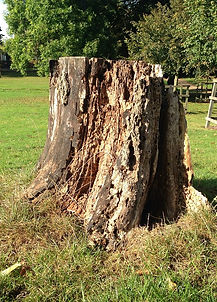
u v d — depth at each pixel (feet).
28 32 93.04
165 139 12.55
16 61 100.94
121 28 96.32
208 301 8.46
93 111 12.05
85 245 10.66
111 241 11.14
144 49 62.85
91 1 81.20
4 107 59.72
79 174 12.46
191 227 10.84
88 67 11.82
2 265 10.12
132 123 11.10
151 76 11.31
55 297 8.93
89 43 79.30
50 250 10.39
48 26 80.43
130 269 9.86
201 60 51.34
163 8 68.08
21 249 10.68
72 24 78.33
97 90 11.87
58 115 13.19
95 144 12.28
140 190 11.34
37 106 61.87
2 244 10.84
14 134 35.60
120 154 11.42
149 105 11.07
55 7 78.95
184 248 10.12
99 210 11.44
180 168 12.56
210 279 9.23
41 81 126.82
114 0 84.99
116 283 9.34
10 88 97.86
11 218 11.57
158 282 8.96
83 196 12.48
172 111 12.41
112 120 11.89
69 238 10.85
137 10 96.37
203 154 27.22
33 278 9.45
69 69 12.23
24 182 15.21
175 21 61.93
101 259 10.49
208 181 18.81
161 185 12.87
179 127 12.59
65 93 12.39
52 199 12.29
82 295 8.90
